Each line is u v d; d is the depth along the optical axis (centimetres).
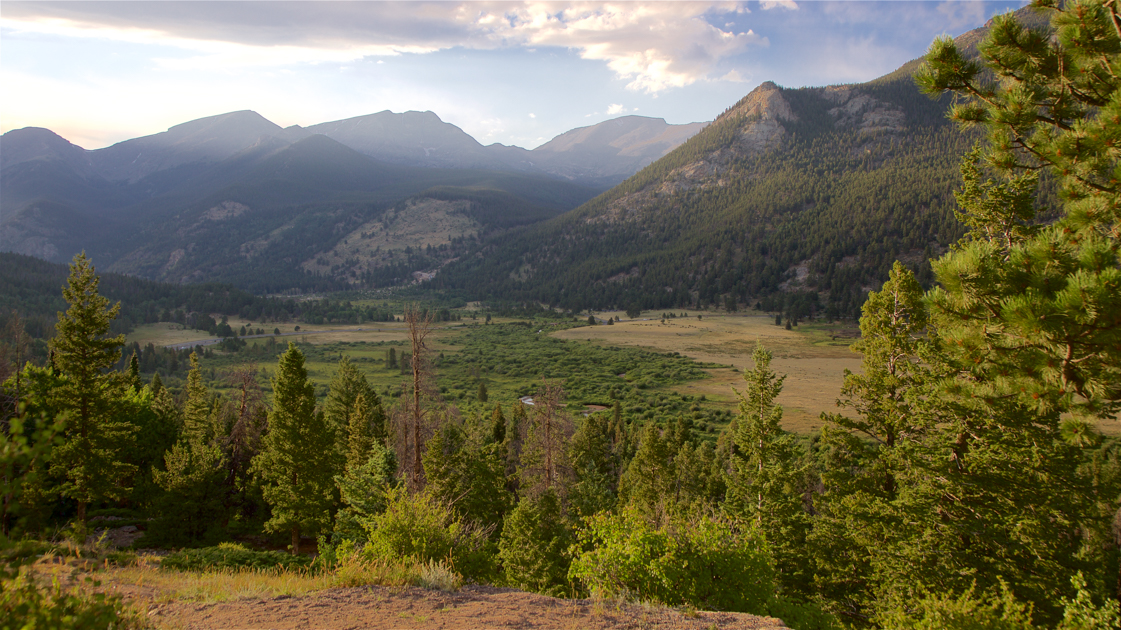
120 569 1043
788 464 2412
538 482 3434
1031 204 1806
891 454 1841
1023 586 1475
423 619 688
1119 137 776
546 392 3769
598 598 826
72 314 2520
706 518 1059
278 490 2823
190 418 4231
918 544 1580
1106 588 1642
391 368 13838
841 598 1897
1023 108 920
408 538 1166
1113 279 620
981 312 812
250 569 1416
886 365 2033
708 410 9556
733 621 741
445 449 3177
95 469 2491
